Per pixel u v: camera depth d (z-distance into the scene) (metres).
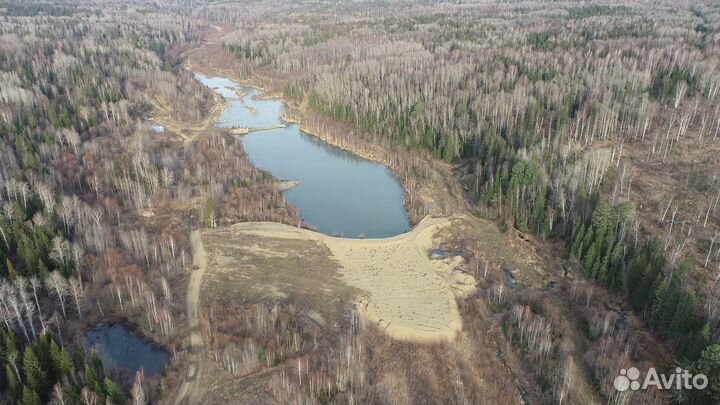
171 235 108.00
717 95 159.50
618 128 145.75
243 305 88.06
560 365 74.88
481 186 128.25
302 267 99.94
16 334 77.88
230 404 69.06
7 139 140.12
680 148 131.50
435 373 76.38
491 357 79.12
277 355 75.75
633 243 97.31
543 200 109.50
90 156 139.00
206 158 147.38
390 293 92.81
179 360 76.25
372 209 129.75
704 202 108.88
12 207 100.94
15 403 67.00
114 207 116.50
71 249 94.69
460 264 101.50
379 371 75.50
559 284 95.44
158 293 90.25
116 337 82.31
